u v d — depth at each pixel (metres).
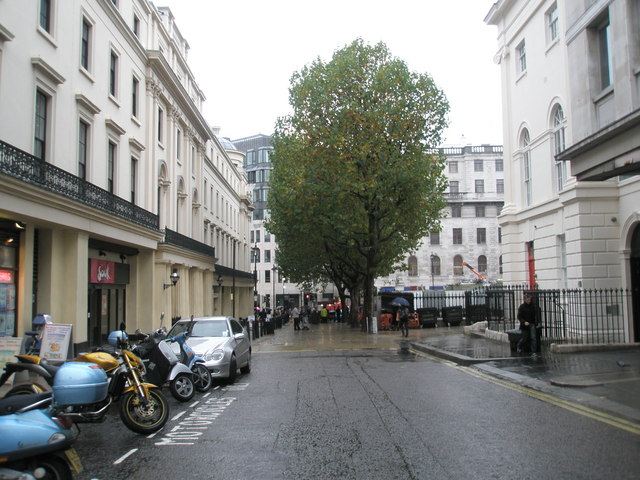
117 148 23.39
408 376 12.44
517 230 25.17
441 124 28.88
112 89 23.33
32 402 6.46
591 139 12.58
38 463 4.77
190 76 40.31
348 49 29.31
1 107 14.23
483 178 70.25
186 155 36.41
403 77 27.91
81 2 19.55
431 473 5.34
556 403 8.62
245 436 7.13
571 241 18.62
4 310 14.85
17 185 13.42
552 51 21.44
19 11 15.12
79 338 17.95
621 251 17.70
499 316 21.88
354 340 24.95
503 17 26.22
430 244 67.81
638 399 8.45
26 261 15.67
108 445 6.89
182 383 10.07
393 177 27.12
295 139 30.73
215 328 13.40
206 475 5.52
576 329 17.98
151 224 25.64
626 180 17.52
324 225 32.09
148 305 26.64
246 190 71.31
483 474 5.26
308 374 13.36
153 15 29.67
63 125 18.02
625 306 17.48
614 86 12.61
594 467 5.38
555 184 21.53
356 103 27.75
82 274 18.39
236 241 60.50
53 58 17.31
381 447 6.35
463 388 10.46
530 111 23.69
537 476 5.16
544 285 22.34
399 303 32.16
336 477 5.31
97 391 6.49
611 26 12.71
